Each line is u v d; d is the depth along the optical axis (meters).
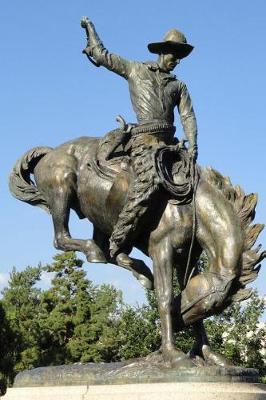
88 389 6.12
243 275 6.23
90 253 7.20
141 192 6.35
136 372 5.99
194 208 6.43
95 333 25.95
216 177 6.55
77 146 7.47
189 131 6.88
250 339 19.33
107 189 6.87
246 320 19.19
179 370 5.89
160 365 6.05
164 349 6.14
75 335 26.27
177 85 6.99
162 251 6.42
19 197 7.83
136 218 6.42
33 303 28.77
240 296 6.20
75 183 7.32
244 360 19.22
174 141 6.97
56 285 27.56
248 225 6.34
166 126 6.81
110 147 6.98
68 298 27.31
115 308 27.06
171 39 6.99
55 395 6.26
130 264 6.70
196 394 5.64
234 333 19.03
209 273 6.22
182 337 17.23
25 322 26.14
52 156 7.54
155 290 6.42
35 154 7.87
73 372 6.35
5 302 26.70
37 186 7.73
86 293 27.05
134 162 6.58
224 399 5.65
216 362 6.34
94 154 7.19
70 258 27.75
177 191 6.40
